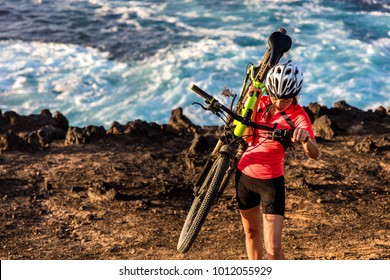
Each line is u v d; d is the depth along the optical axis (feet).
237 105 21.18
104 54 104.68
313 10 126.21
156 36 113.19
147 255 26.14
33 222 29.22
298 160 35.81
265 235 20.34
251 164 20.63
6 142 37.35
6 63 99.19
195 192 21.80
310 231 28.32
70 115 83.92
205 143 37.06
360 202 30.96
